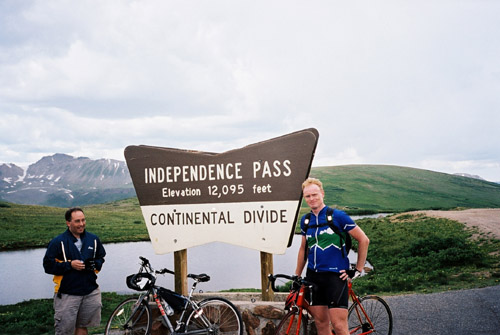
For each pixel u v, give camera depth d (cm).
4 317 1423
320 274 437
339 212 437
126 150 681
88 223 10625
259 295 632
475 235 2967
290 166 582
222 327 543
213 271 3422
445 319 727
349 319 505
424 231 3856
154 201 661
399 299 969
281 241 584
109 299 1814
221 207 619
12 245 7312
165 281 2753
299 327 462
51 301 1934
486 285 1080
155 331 587
